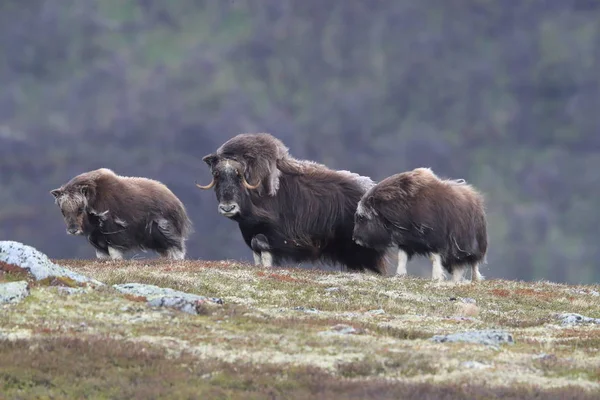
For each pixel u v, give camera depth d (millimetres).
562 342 62188
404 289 81188
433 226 88562
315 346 57188
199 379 50906
